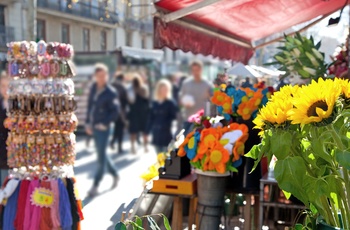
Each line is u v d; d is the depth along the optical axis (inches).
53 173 108.3
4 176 169.9
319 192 52.4
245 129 99.0
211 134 97.7
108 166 225.6
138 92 343.3
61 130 108.3
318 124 49.6
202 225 99.0
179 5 101.7
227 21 139.4
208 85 326.6
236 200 137.7
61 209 107.9
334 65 127.1
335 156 49.8
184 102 328.8
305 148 55.0
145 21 754.2
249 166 104.3
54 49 105.0
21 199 106.3
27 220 105.3
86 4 625.6
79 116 369.1
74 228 111.9
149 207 108.2
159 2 98.8
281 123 52.9
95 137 230.2
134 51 320.8
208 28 138.7
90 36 658.2
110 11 665.6
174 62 557.6
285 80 138.2
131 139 343.3
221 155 95.3
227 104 111.9
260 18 148.3
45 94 105.5
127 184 225.9
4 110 123.4
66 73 108.2
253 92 109.0
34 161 105.8
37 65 104.5
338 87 49.7
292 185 53.6
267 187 110.0
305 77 116.4
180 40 116.3
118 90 334.6
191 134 101.8
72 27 622.5
